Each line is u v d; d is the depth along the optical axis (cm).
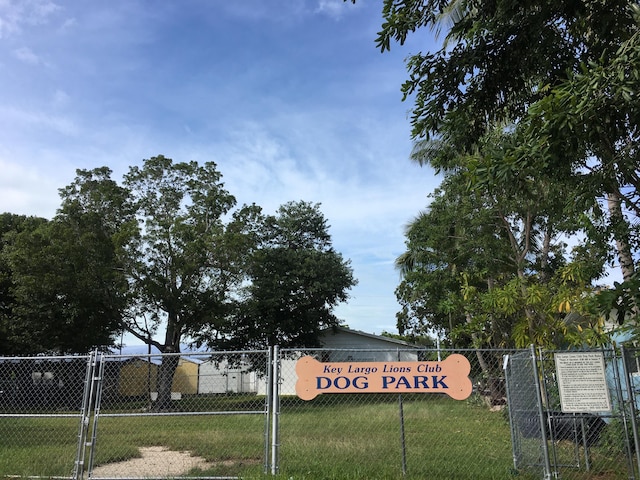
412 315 2741
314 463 742
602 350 690
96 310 2466
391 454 829
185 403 1617
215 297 2514
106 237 2534
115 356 741
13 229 2900
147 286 2336
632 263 700
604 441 816
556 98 387
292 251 3059
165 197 2659
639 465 642
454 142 608
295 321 2948
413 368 704
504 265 1572
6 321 2500
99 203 2605
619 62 378
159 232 2408
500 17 502
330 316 3127
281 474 668
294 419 1183
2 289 2731
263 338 2866
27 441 1051
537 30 511
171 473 757
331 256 3206
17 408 1500
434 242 1777
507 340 1241
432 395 1226
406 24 508
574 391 679
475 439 999
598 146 490
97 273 2375
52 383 1538
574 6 487
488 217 1491
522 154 419
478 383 1369
